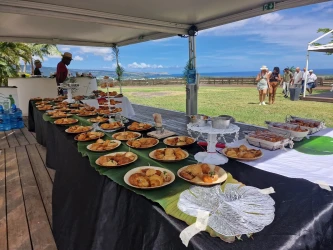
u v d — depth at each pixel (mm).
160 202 775
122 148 1411
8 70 9109
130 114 4461
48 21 3910
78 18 3203
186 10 3305
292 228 638
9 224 1641
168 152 1183
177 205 751
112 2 2910
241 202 741
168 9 3244
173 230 665
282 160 1175
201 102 8086
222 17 3682
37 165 2725
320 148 1340
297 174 1007
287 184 906
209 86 16656
